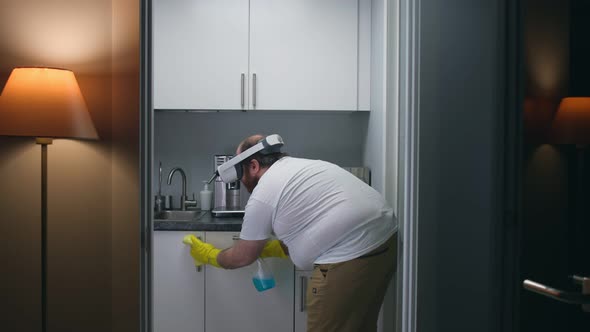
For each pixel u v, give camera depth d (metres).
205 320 2.39
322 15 2.55
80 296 1.38
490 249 1.36
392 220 1.81
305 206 1.71
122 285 1.39
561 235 1.14
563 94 1.15
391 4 2.08
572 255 1.11
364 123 2.76
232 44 2.53
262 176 1.79
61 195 1.37
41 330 1.38
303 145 2.88
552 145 1.17
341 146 2.89
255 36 2.54
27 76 1.17
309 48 2.55
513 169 1.29
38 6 1.34
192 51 2.53
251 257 1.80
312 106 2.56
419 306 1.43
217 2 2.53
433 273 1.43
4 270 1.36
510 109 1.29
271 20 2.54
